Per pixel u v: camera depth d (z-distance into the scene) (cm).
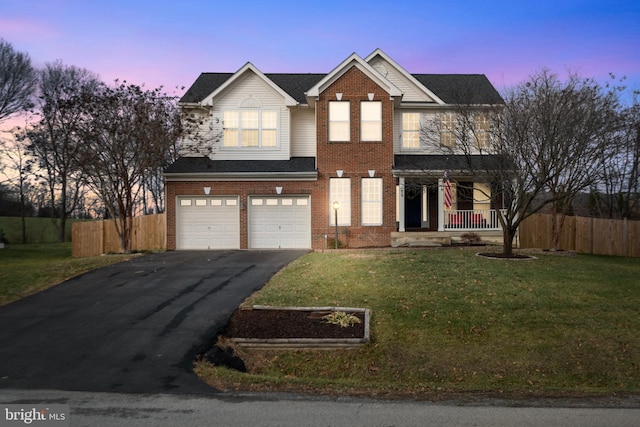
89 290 1152
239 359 758
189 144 2006
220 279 1240
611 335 842
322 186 1947
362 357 774
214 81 2259
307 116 2108
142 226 2092
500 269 1286
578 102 1445
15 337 818
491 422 491
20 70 3123
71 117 2022
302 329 845
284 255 1672
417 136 2075
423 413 518
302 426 477
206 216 1959
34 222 3959
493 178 1532
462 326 873
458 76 2353
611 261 1722
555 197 1587
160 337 811
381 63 2127
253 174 1927
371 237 1947
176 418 497
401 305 965
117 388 601
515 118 1462
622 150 1861
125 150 1884
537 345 810
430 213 2180
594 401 569
